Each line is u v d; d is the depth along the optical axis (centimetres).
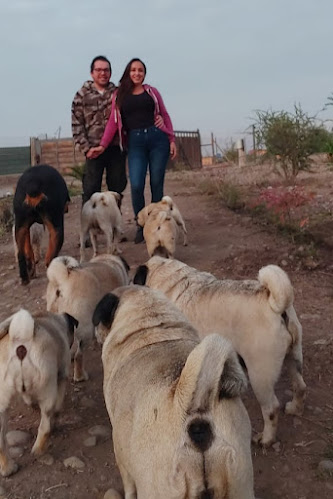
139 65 889
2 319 692
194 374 257
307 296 690
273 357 414
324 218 946
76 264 555
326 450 416
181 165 2811
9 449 434
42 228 927
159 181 942
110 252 888
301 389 448
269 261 804
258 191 1320
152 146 925
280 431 440
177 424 259
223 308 432
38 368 408
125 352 327
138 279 498
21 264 798
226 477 258
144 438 269
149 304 353
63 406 490
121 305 359
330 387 503
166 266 488
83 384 533
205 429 257
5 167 3009
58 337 449
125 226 1124
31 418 481
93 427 461
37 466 415
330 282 731
